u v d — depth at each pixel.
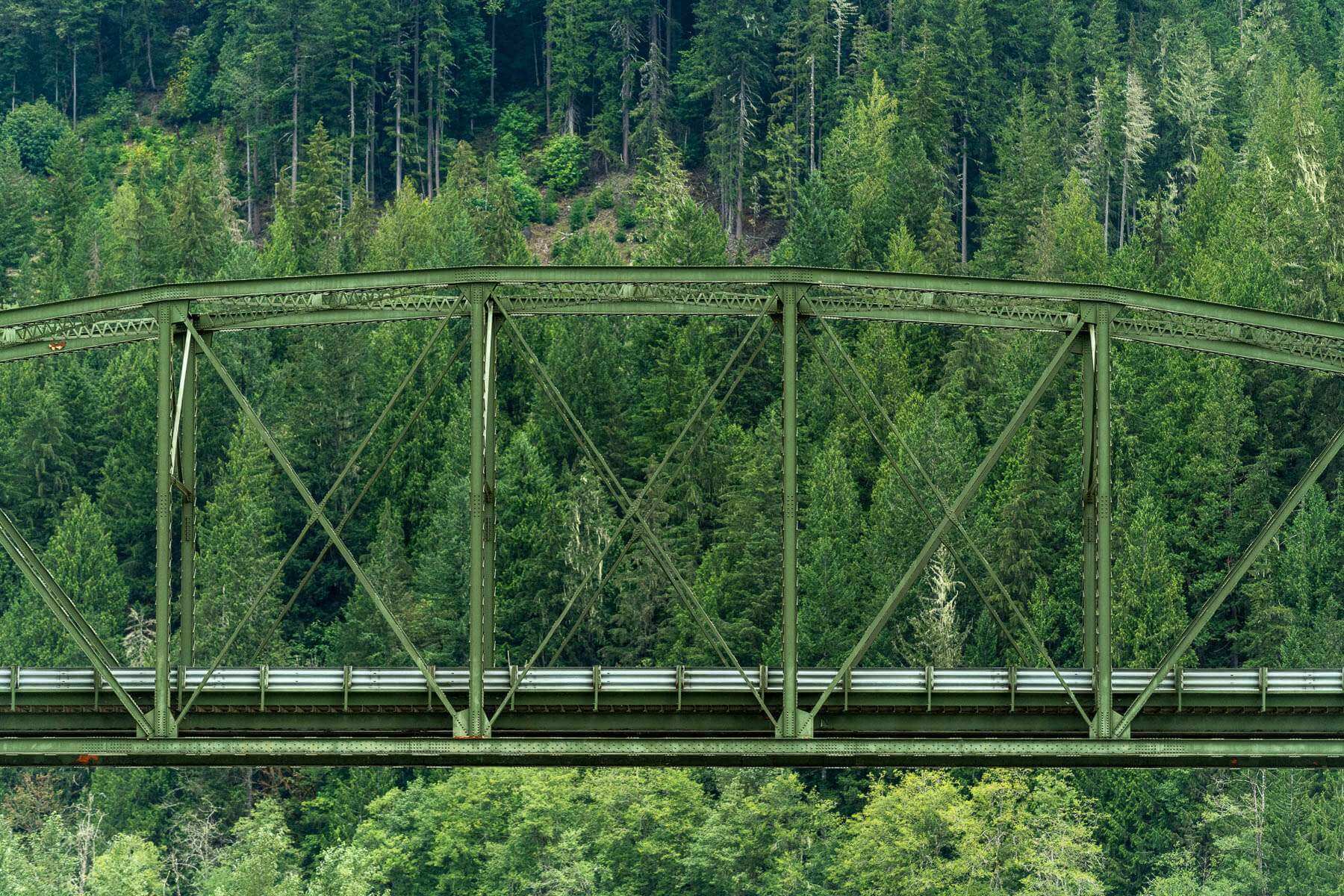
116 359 132.88
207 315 49.97
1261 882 95.31
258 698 50.06
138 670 50.59
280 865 102.50
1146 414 119.81
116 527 123.75
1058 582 109.94
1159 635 103.75
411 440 122.12
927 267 140.25
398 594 110.94
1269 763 49.78
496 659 109.31
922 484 110.38
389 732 49.91
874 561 109.06
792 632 47.50
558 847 96.38
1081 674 50.31
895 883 94.50
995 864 94.56
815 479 111.00
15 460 126.56
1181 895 95.00
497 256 146.50
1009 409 119.88
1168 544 112.75
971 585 109.19
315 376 125.19
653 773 98.38
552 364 124.94
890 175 152.50
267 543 115.31
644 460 119.38
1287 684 50.94
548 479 113.94
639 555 110.75
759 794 97.94
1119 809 100.00
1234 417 116.31
